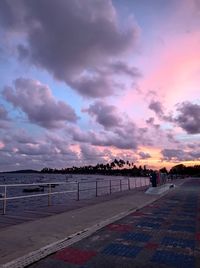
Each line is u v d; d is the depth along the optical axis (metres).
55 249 6.53
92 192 48.06
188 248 6.82
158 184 26.17
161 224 9.81
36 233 7.70
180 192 25.52
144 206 14.81
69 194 45.47
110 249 6.66
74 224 9.02
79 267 5.43
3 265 5.21
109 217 10.40
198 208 14.17
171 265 5.63
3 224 9.01
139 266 5.55
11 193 51.12
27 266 5.45
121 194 20.84
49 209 12.45
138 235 8.11
